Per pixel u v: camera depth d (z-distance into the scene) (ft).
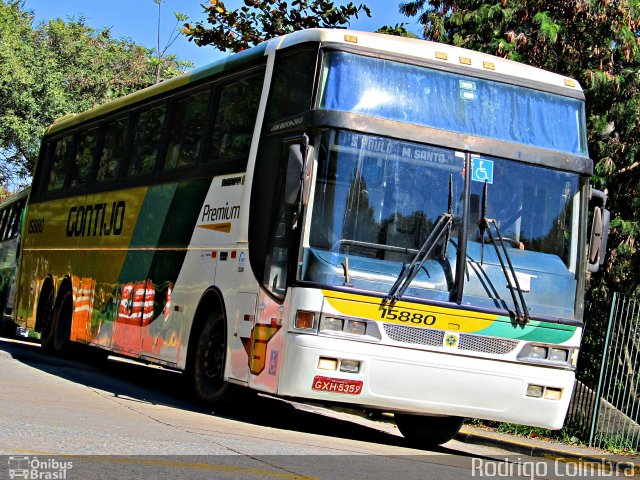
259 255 36.55
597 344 49.44
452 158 35.27
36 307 64.85
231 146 40.86
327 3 64.28
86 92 165.17
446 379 33.99
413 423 41.14
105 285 52.90
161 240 46.34
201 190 42.80
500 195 35.68
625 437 48.08
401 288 33.60
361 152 34.22
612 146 59.88
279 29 65.16
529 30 62.80
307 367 32.81
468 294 34.47
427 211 34.58
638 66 61.00
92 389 43.09
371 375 33.27
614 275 59.67
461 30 64.85
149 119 50.83
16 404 33.22
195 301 41.63
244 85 40.86
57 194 64.49
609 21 60.85
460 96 36.17
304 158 33.30
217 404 42.24
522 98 37.11
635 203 59.47
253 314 36.29
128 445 26.30
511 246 35.53
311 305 32.96
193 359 41.78
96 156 58.03
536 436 50.03
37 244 67.21
